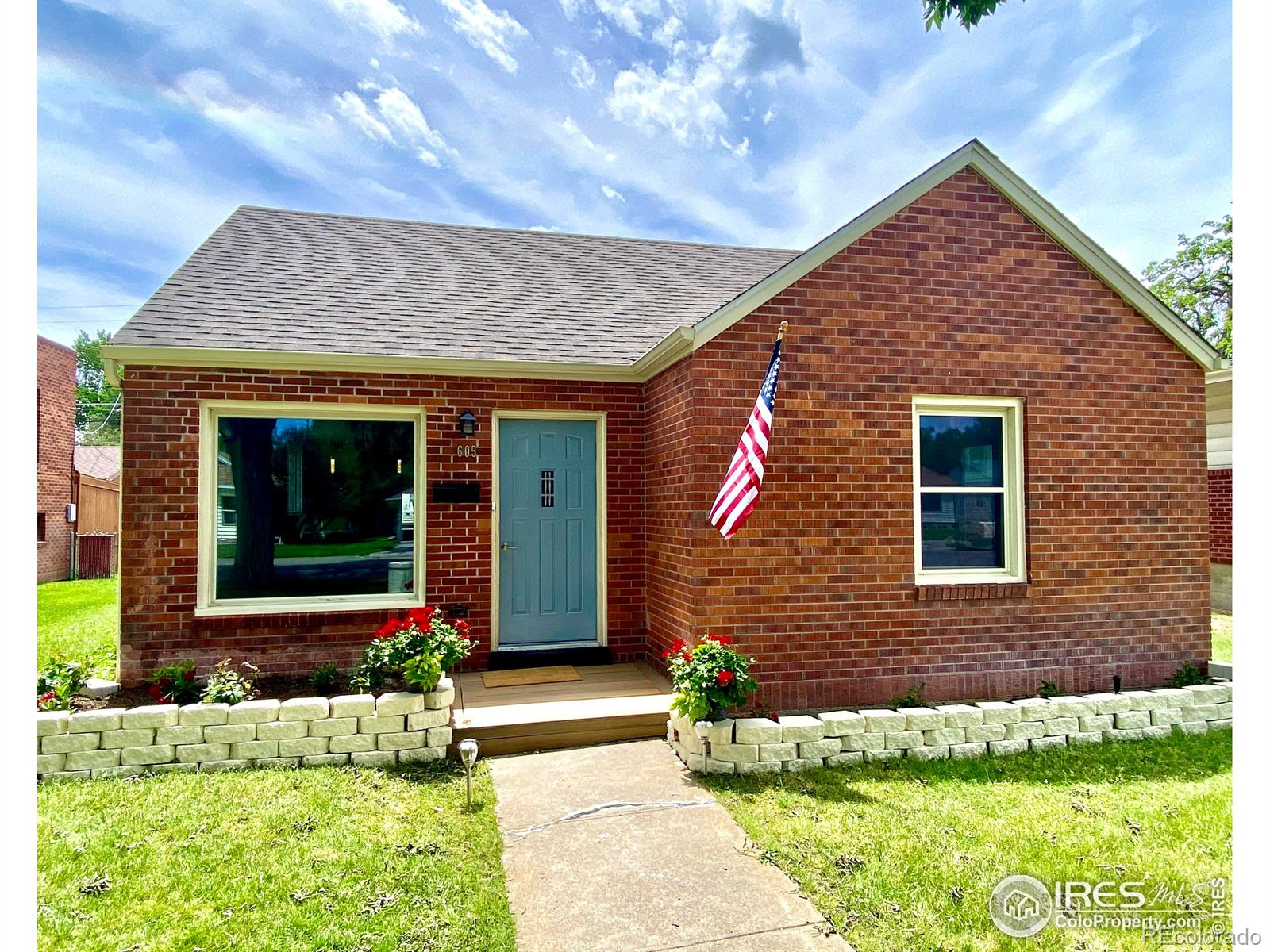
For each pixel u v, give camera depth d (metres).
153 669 6.43
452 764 5.09
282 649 6.71
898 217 6.43
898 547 6.36
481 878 3.57
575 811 4.34
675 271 10.04
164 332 6.60
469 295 8.41
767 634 6.09
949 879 3.57
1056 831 4.09
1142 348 6.93
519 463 7.53
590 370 7.42
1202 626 6.98
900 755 5.21
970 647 6.47
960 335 6.54
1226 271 25.98
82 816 4.09
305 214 9.55
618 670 7.19
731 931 3.15
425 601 7.14
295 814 4.16
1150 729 5.73
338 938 3.04
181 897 3.31
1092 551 6.76
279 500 6.94
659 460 7.14
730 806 4.39
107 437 50.31
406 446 7.27
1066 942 3.08
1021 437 6.67
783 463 6.16
